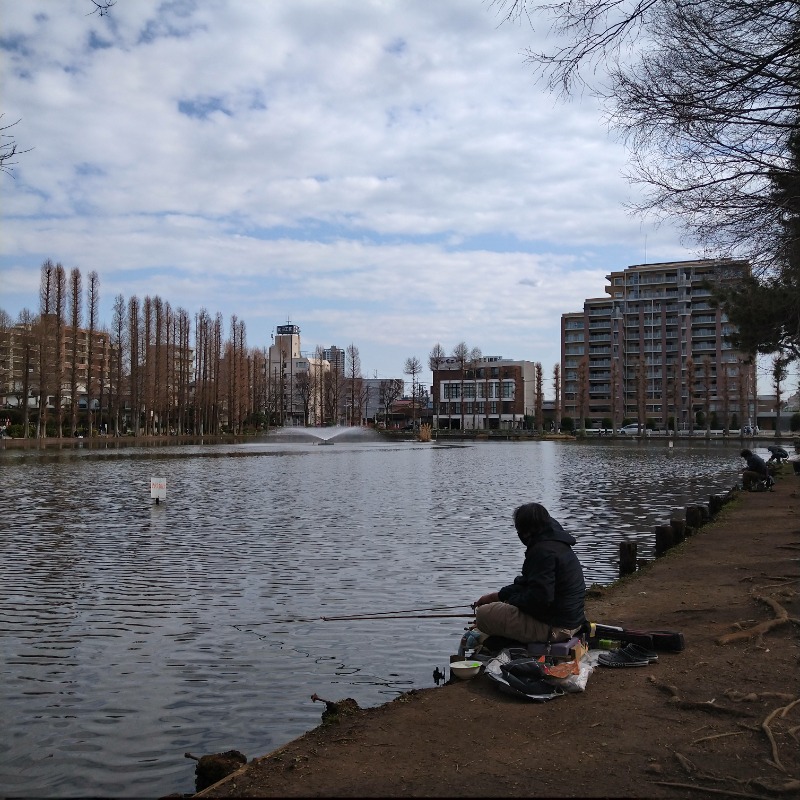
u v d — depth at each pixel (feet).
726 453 196.54
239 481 102.53
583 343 456.45
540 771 14.53
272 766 15.28
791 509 60.54
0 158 23.79
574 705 18.28
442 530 57.41
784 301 50.44
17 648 27.37
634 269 431.84
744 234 30.81
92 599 34.78
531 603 20.53
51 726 20.56
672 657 22.09
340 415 480.23
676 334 419.13
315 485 97.71
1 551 47.19
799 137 27.12
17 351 223.51
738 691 18.79
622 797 13.37
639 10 23.70
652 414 422.82
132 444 224.94
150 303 270.05
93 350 260.83
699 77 25.94
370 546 49.78
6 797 16.78
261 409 391.45
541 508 21.62
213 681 24.00
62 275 224.33
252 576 40.01
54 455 157.79
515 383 476.13
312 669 25.14
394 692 23.04
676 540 48.16
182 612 32.50
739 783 13.82
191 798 13.93
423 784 14.08
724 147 28.02
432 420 483.51
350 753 15.79
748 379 347.36
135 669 25.14
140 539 52.26
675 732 16.38
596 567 43.70
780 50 24.45
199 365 311.06
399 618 31.53
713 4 24.72
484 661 21.58
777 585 31.83
